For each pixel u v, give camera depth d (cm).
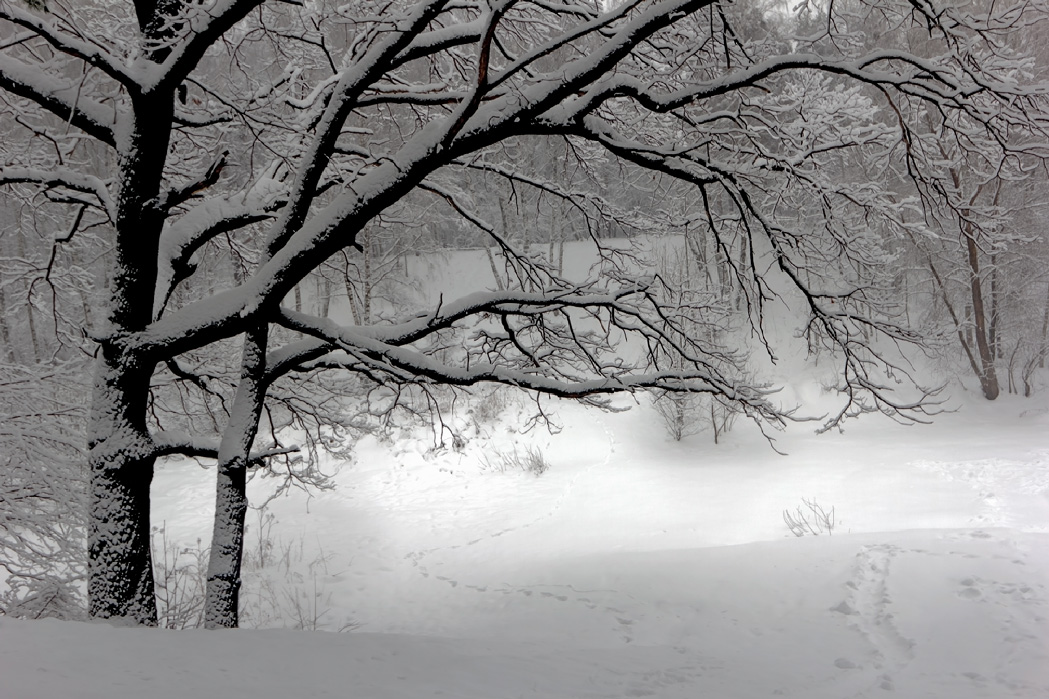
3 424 749
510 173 781
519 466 1892
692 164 614
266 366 594
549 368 739
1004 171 625
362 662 421
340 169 748
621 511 1475
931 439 2036
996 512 1201
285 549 1339
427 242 2905
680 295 787
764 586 809
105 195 567
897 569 769
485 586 1000
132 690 282
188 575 1057
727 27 569
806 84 679
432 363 591
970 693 461
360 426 808
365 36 623
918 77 546
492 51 789
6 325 1103
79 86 480
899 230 711
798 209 741
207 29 480
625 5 498
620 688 457
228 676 338
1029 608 618
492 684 415
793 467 1762
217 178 572
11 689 259
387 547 1345
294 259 533
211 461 2061
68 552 777
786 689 482
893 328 668
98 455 531
